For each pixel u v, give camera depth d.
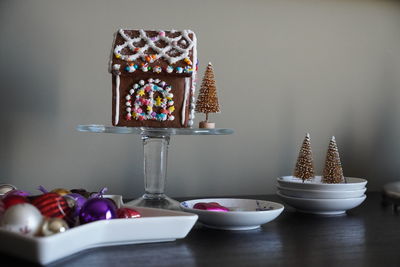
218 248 0.81
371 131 1.48
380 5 1.48
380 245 0.84
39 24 1.25
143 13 1.31
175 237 0.82
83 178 1.29
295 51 1.42
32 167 1.26
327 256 0.78
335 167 1.15
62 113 1.27
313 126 1.44
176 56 1.06
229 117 1.37
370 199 1.33
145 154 1.10
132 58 1.05
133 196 1.32
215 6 1.36
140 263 0.73
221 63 1.36
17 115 1.25
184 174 1.35
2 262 0.71
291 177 1.24
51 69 1.26
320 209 1.08
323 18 1.44
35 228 0.73
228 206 1.04
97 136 1.29
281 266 0.73
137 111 1.06
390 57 1.49
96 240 0.77
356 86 1.47
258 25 1.39
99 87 1.29
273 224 1.00
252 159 1.39
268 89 1.40
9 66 1.24
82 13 1.28
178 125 1.07
